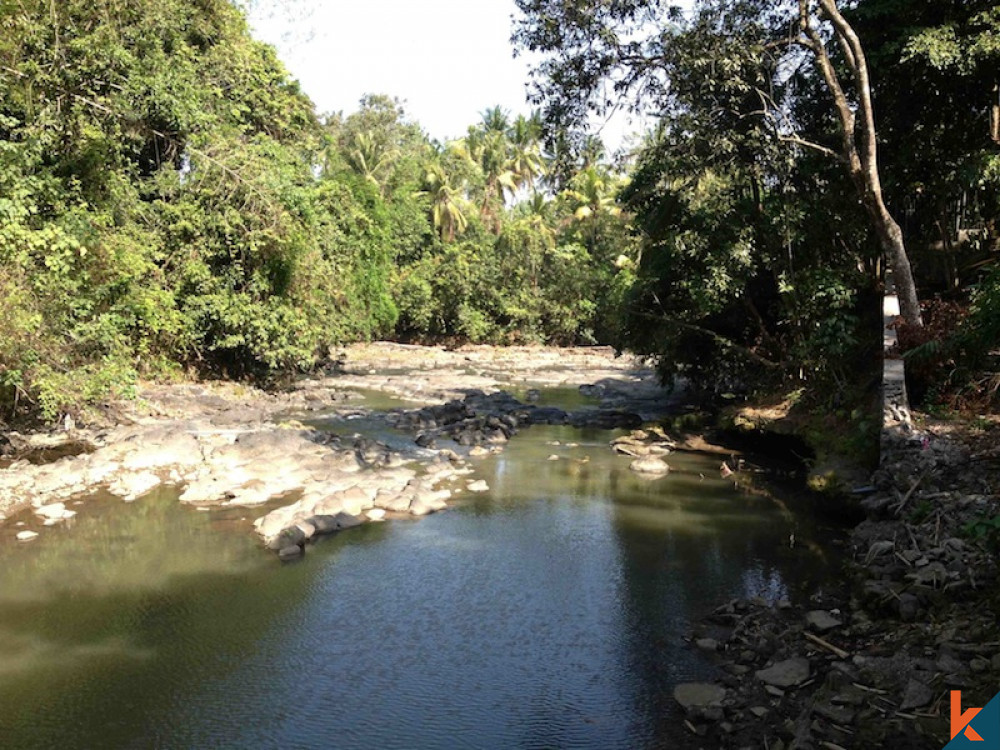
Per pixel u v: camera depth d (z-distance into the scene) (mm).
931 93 16609
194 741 6906
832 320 16516
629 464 17656
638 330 23281
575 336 50562
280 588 10281
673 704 7430
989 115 17141
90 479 14719
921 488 11633
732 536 12375
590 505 14227
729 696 7387
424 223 52031
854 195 17750
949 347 13820
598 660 8352
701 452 18953
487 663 8312
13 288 14500
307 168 28031
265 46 27000
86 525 12562
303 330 25359
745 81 16547
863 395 15969
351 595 10086
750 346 21312
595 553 11656
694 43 15773
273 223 23375
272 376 26672
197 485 14312
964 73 14984
